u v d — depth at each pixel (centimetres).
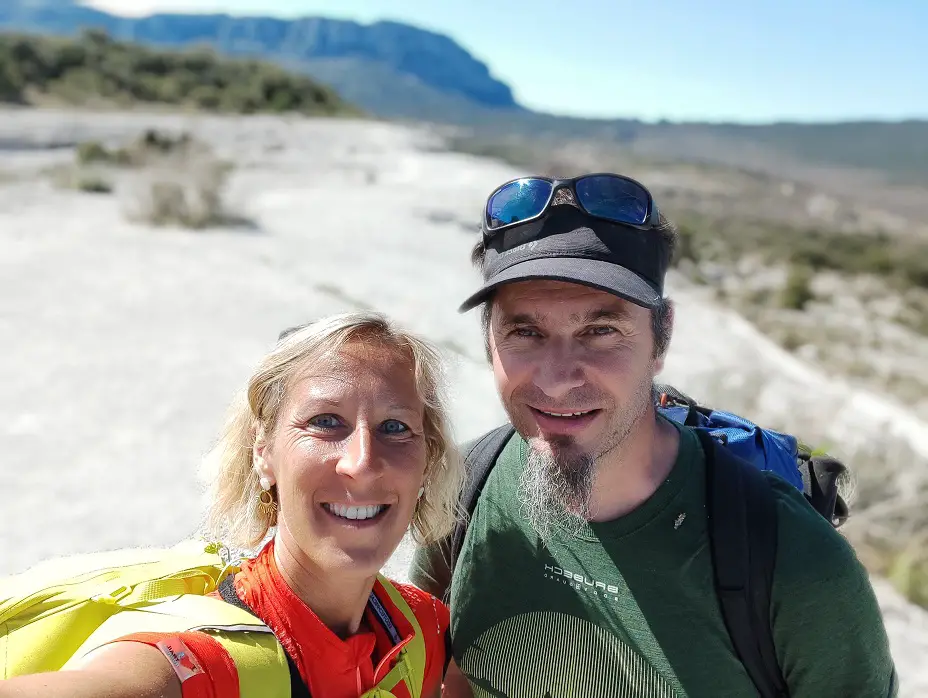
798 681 58
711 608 58
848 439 224
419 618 64
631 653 60
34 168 703
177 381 248
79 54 1714
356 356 57
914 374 516
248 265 412
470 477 69
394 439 57
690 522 59
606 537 60
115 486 178
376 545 56
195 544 62
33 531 156
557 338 59
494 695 66
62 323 297
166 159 725
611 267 57
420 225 568
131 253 422
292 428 56
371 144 1203
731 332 398
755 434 73
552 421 60
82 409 221
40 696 40
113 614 51
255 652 49
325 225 541
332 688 55
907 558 188
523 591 64
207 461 64
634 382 58
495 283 58
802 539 56
